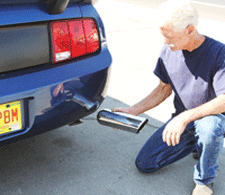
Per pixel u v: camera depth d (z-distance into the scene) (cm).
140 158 223
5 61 172
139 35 584
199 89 194
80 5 203
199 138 196
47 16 183
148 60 460
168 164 226
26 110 179
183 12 175
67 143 257
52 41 188
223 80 183
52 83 183
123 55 474
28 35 178
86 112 205
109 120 200
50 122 189
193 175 228
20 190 206
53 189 209
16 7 171
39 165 230
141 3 878
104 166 233
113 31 601
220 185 220
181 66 196
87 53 206
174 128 189
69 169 228
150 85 379
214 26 701
